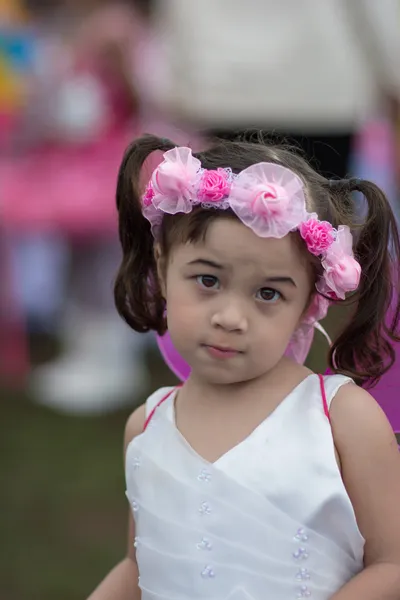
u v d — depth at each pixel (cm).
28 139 446
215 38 363
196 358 156
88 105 430
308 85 356
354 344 168
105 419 445
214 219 151
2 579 306
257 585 149
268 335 153
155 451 165
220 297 153
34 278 541
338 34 354
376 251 164
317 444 153
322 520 150
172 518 157
